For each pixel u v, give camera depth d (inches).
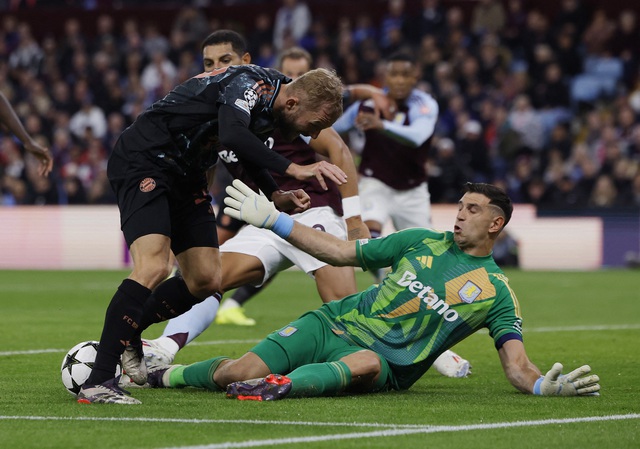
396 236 426.0
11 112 600.4
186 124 392.5
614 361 555.8
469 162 1507.1
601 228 1455.5
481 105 1615.4
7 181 1617.9
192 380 424.2
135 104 1749.5
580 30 1732.3
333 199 531.8
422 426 342.3
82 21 1990.7
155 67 1776.6
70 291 1064.8
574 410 379.2
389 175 745.6
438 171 1460.4
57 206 1555.1
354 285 505.7
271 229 410.6
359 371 406.0
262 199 408.8
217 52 565.6
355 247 418.6
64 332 685.3
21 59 1897.1
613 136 1491.1
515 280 1246.9
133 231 391.2
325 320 424.8
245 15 1918.1
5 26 1969.7
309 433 326.3
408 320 418.3
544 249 1475.1
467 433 330.0
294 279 1327.5
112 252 1528.1
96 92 1765.5
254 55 1771.7
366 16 1798.7
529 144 1552.7
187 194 414.0
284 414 361.1
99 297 991.6
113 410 368.8
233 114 378.9
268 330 710.5
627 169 1466.5
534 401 400.8
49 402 389.1
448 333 418.3
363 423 346.0
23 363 524.1
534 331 720.3
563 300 989.8
